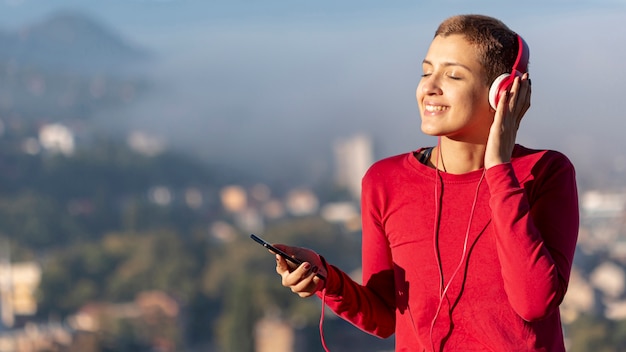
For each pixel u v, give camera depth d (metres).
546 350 2.31
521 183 2.39
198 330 102.19
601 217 96.19
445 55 2.37
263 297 79.25
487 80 2.35
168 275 112.94
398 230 2.42
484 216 2.33
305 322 71.81
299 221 133.25
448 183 2.38
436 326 2.35
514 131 2.32
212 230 159.00
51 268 116.75
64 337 79.88
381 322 2.57
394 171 2.47
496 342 2.29
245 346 78.88
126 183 198.00
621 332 60.94
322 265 2.47
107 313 99.19
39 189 183.50
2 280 115.31
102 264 120.31
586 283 72.88
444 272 2.34
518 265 2.20
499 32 2.37
